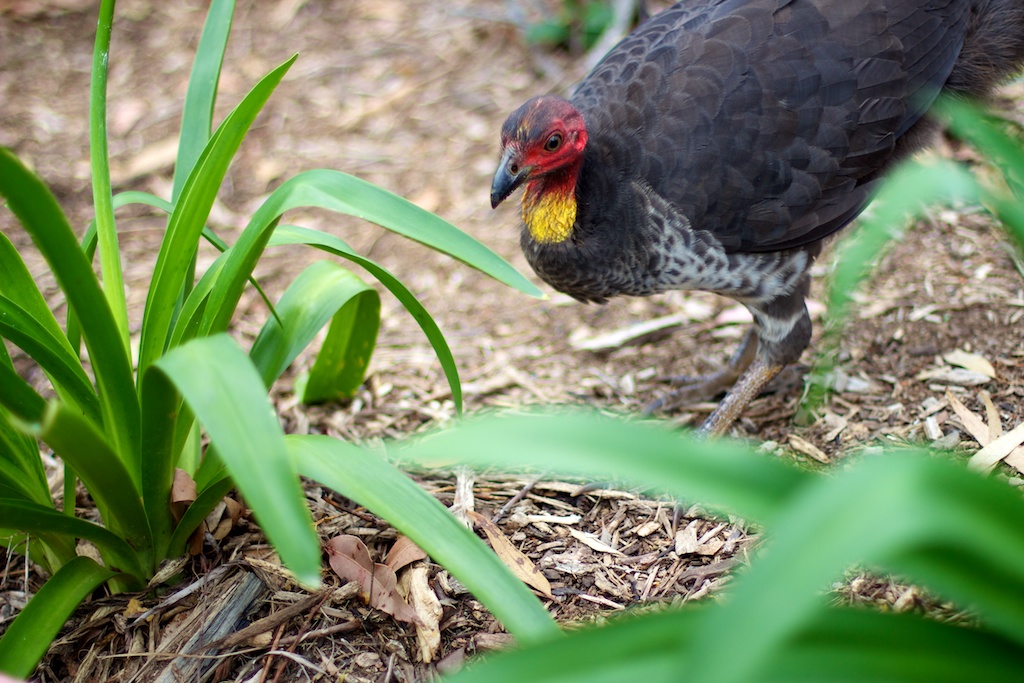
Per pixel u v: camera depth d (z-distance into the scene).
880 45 1.19
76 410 1.05
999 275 1.33
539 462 0.83
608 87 1.21
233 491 1.15
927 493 0.71
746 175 1.17
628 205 1.17
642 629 0.81
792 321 1.22
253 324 1.43
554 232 1.19
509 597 0.91
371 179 1.60
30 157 1.65
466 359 1.37
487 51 1.77
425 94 1.72
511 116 1.18
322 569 1.10
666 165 1.17
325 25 1.85
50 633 1.00
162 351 1.03
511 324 1.42
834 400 1.25
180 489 1.07
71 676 1.06
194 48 1.82
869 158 1.20
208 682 1.04
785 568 0.67
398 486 0.95
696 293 1.43
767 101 1.17
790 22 1.19
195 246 1.01
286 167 1.63
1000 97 1.48
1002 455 1.13
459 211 1.56
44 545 1.10
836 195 1.20
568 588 1.10
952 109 0.89
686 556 1.12
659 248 1.19
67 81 1.78
